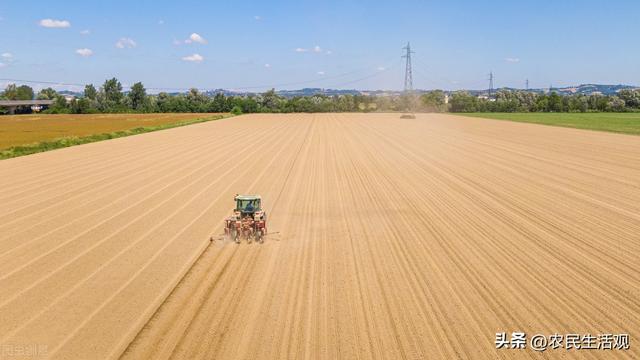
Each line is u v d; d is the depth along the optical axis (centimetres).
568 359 1020
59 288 1380
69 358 1017
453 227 2042
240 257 1655
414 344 1076
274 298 1320
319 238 1877
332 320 1190
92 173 3375
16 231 1952
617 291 1383
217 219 2147
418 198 2611
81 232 1938
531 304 1291
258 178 3212
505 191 2811
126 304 1277
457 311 1244
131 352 1042
